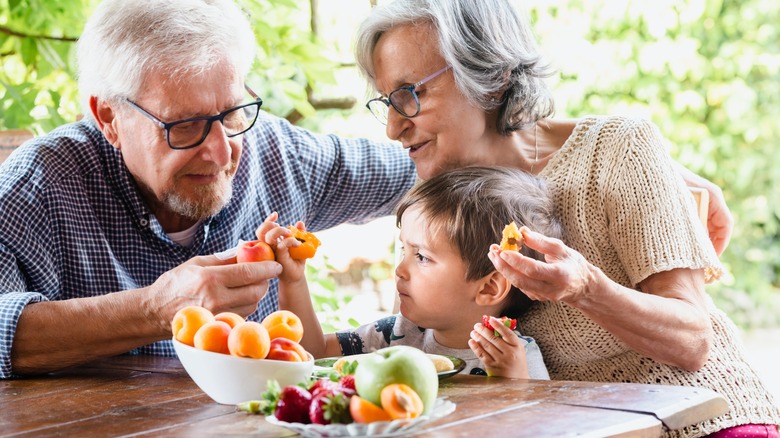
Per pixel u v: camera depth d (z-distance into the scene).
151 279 2.40
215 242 2.46
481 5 2.14
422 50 2.14
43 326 1.95
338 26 6.12
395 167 2.74
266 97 5.16
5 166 2.27
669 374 2.06
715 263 2.07
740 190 6.99
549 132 2.36
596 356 2.15
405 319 2.34
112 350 1.98
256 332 1.57
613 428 1.36
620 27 6.27
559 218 2.19
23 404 1.71
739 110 6.53
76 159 2.31
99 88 2.17
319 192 2.69
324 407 1.34
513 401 1.55
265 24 3.43
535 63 2.21
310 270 3.73
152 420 1.52
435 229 2.14
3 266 2.13
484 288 2.15
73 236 2.27
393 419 1.32
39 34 3.46
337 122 6.71
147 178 2.23
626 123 2.14
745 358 2.13
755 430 2.02
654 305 1.90
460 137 2.21
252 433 1.40
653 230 2.04
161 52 2.07
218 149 2.15
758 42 6.63
